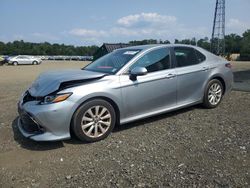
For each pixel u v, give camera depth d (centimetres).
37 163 410
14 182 359
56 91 455
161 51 581
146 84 535
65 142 482
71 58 7519
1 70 2922
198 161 397
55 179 363
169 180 349
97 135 484
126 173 370
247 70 1906
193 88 616
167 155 420
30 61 4591
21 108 484
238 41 8225
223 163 389
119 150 444
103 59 605
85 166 395
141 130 532
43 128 448
